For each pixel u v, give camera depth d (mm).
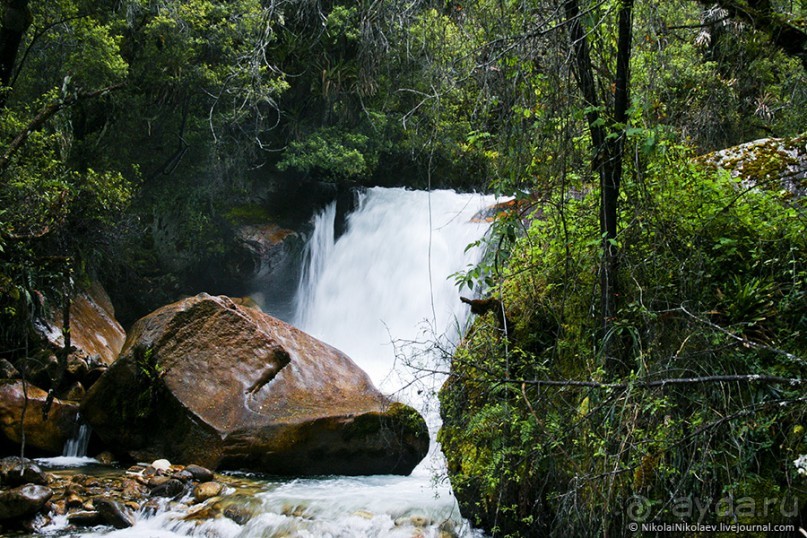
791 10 4910
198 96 15953
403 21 5578
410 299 15734
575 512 3885
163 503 6398
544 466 4277
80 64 12172
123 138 15453
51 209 8797
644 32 4562
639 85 4672
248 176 18016
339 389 8242
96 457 8039
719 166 5551
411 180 19891
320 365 8523
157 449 7750
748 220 4512
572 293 4906
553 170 4559
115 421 7867
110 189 11180
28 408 7980
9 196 8445
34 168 9141
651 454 3824
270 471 7281
